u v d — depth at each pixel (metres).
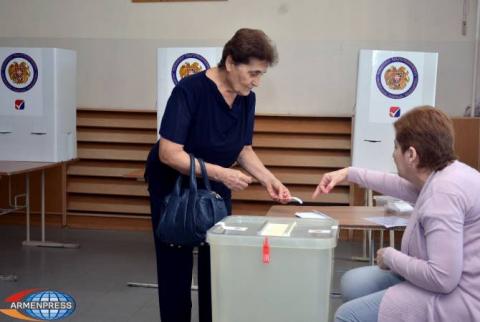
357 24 5.12
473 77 5.01
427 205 1.71
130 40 5.46
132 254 4.66
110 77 5.51
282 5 5.20
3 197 5.51
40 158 4.69
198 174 2.09
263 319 1.77
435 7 5.02
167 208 2.04
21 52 4.62
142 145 5.35
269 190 2.44
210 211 2.02
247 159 2.47
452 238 1.65
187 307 2.35
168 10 5.38
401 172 1.93
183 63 4.39
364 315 1.84
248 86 2.07
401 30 5.08
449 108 5.08
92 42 5.50
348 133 4.98
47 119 4.65
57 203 5.48
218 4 5.29
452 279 1.65
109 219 5.48
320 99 5.24
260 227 1.91
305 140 5.05
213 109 2.16
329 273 1.71
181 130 2.12
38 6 5.55
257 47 1.99
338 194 5.04
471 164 4.55
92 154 5.41
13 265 4.30
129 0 5.42
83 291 3.73
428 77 4.06
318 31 5.18
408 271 1.74
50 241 4.99
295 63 5.23
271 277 1.74
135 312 3.36
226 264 1.77
